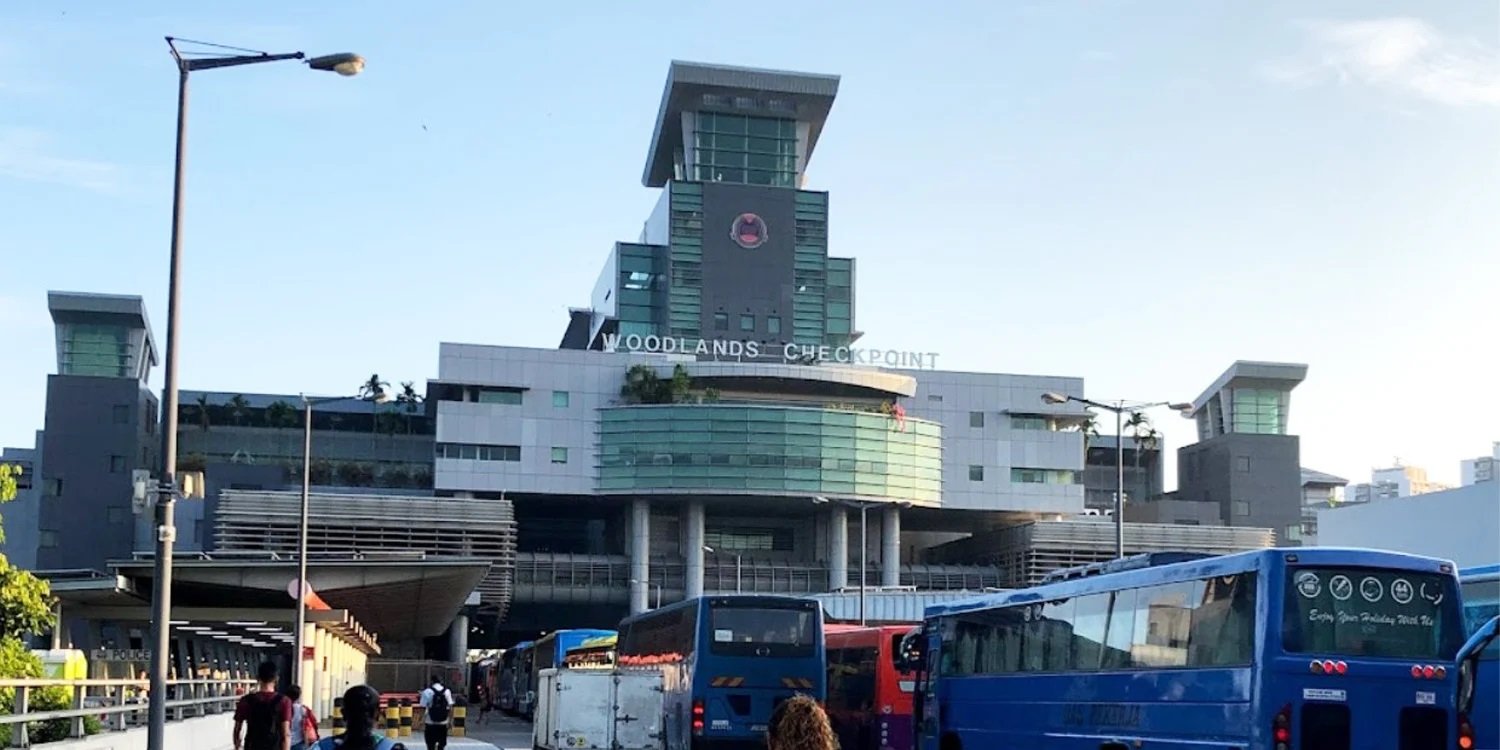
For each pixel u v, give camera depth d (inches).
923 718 1216.2
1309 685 775.1
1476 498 2201.0
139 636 2802.7
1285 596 783.7
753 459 5807.1
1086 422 6875.0
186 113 1066.1
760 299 7012.8
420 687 4003.4
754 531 6456.7
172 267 1056.8
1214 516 6761.8
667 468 5831.7
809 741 322.0
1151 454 7834.6
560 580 5895.7
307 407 2218.3
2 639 1196.5
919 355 6589.6
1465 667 764.0
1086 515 6801.2
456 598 3287.4
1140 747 882.1
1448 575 807.1
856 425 5915.4
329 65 1026.1
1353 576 795.4
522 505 6343.5
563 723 1624.0
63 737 1062.4
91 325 6491.1
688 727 1412.4
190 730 1469.0
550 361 6072.8
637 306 7022.6
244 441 6919.3
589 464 6003.9
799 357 6870.1
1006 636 1087.0
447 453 5935.0
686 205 7037.4
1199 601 841.5
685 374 6067.9
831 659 1624.0
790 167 7401.6
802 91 7317.9
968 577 6294.3
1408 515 2369.6
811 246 7135.8
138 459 5974.4
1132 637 905.5
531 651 3260.3
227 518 5536.4
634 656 1727.4
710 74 7239.2
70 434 5935.0
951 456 6441.9
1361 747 775.1
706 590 5979.3
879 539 6525.6
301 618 2037.4
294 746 1041.5
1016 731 1053.2
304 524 2126.0
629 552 6067.9
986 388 6530.5
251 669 3499.0
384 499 5693.9
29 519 6058.1
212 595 2348.7
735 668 1411.2
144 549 5905.5
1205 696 821.2
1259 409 7564.0
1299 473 7175.2
